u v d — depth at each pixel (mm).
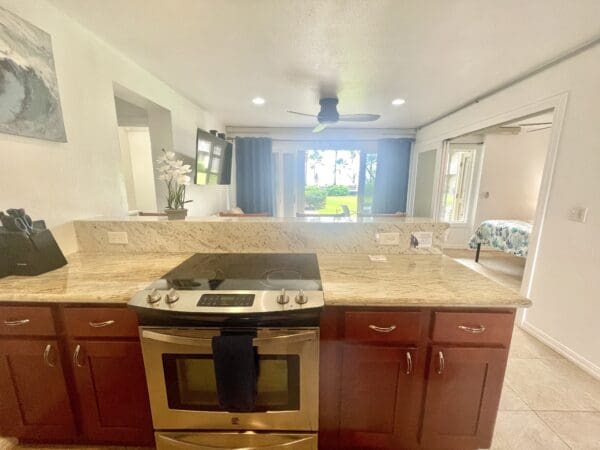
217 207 4324
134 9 1479
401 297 1050
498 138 4402
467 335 1078
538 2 1401
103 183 1870
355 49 1925
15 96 1264
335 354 1120
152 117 2801
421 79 2486
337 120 3133
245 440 1156
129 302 1018
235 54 2016
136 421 1217
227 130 4941
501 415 1477
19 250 1224
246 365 1002
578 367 1840
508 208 4602
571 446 1316
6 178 1259
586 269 1791
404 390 1148
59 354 1118
